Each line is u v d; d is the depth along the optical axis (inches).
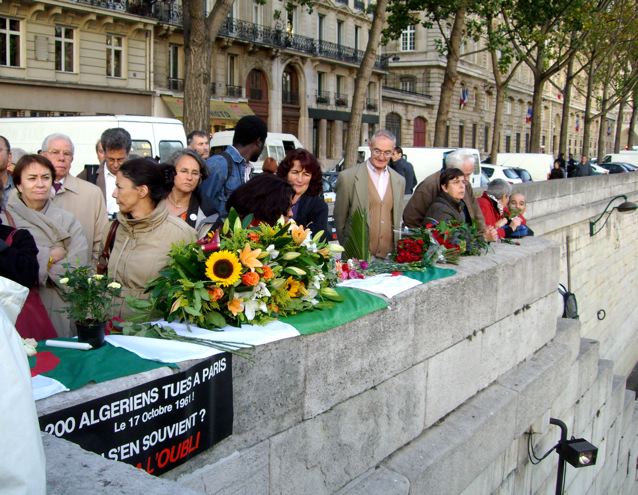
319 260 160.7
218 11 555.8
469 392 216.5
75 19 1184.8
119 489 80.1
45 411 98.1
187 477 120.5
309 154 201.0
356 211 210.7
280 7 1603.1
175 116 1337.4
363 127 1915.6
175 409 116.6
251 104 1565.0
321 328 148.9
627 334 917.8
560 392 269.0
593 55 1523.1
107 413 106.1
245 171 227.0
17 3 1101.1
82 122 528.7
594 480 367.2
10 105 1123.9
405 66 2175.2
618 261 848.3
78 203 200.7
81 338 120.6
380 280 188.4
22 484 62.6
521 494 256.1
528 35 1056.2
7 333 65.1
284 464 143.0
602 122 1897.1
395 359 176.6
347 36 1849.2
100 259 162.6
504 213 285.6
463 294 205.5
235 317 139.9
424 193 255.4
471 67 2335.1
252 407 134.3
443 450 186.7
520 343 248.8
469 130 2413.9
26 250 143.3
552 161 1300.4
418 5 1003.3
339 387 156.9
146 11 1280.8
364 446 167.9
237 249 139.6
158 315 141.2
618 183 851.4
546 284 265.9
